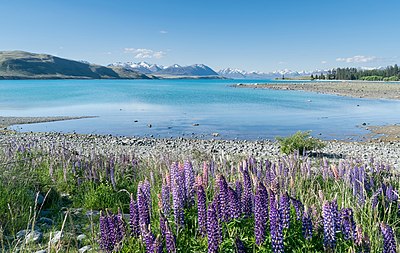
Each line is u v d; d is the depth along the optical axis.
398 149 22.53
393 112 45.72
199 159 11.73
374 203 7.21
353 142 25.88
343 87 103.81
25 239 6.13
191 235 5.87
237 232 5.41
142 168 11.27
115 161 11.65
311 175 9.21
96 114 45.38
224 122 37.53
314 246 5.31
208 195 6.91
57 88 124.69
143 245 5.38
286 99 68.88
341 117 40.72
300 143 19.31
